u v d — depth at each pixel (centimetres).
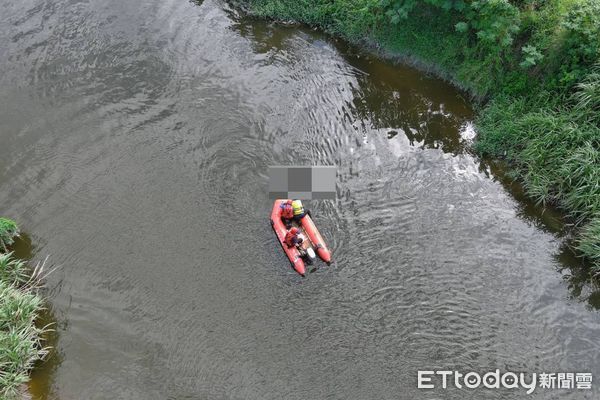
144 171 1508
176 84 1755
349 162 1548
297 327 1197
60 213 1412
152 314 1216
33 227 1384
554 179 1449
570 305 1260
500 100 1625
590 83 1459
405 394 1095
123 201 1436
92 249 1338
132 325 1198
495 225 1408
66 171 1509
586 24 1448
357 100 1720
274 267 1302
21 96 1711
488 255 1345
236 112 1670
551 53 1537
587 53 1464
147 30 1941
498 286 1284
